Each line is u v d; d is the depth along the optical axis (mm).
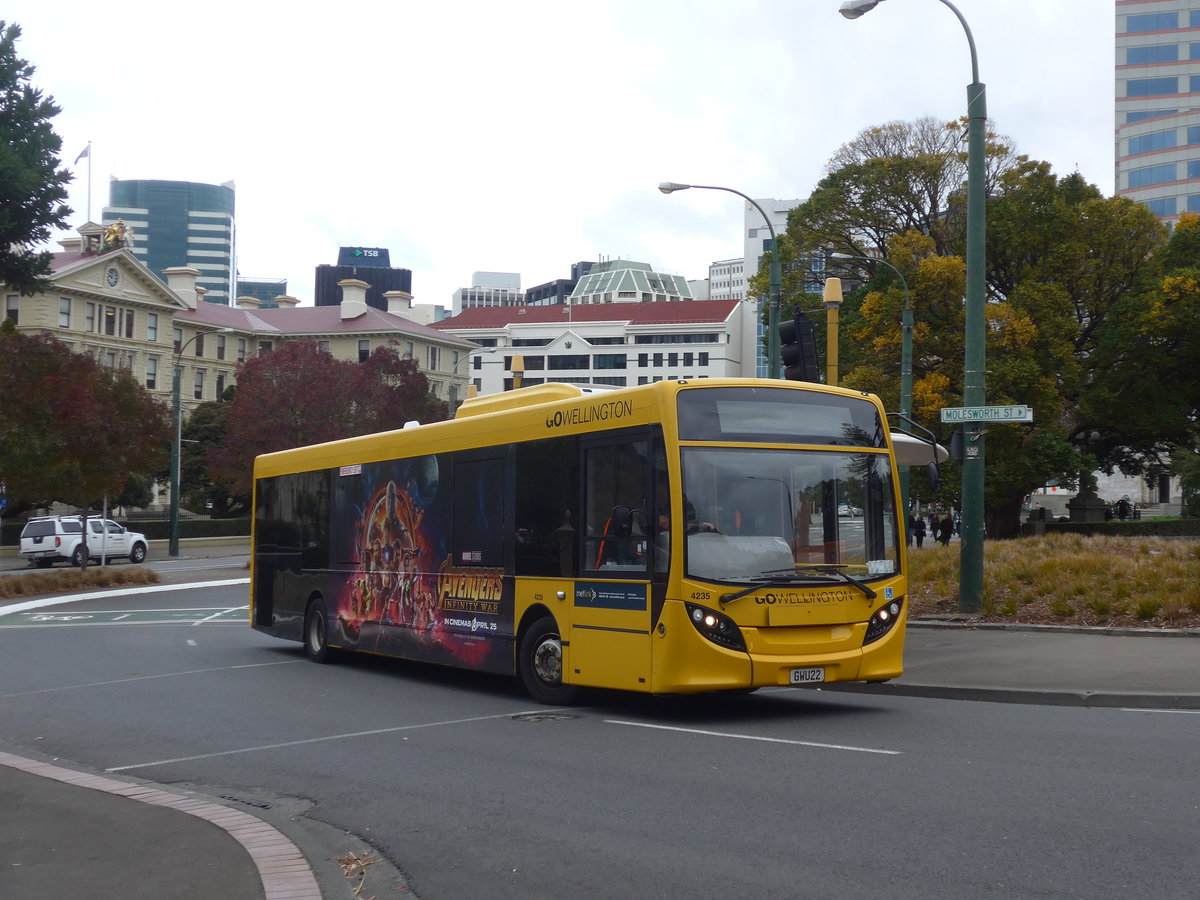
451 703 13305
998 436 37000
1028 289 38406
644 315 154625
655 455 11133
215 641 22672
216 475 57031
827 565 11227
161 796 8281
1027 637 15703
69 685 16281
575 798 7965
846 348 41719
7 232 41625
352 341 106938
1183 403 40344
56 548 51500
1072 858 5945
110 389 39938
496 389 154375
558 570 12422
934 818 6852
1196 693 10953
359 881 6312
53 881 6043
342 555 17516
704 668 10695
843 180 45000
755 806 7414
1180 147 109312
